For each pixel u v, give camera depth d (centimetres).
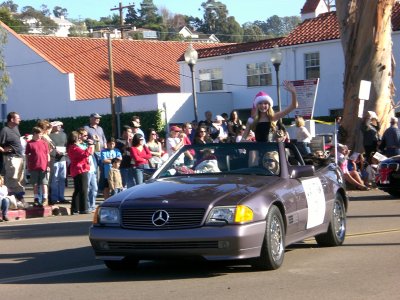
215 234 820
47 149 1708
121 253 852
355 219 1441
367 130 2194
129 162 1741
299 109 2275
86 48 4778
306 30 4044
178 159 1008
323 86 3891
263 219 854
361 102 2202
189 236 820
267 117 1143
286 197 919
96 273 923
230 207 833
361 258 980
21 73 4575
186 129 2023
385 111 2341
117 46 4909
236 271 891
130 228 847
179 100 4000
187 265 951
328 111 3884
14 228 1461
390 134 2133
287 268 905
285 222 912
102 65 4675
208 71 4388
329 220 1062
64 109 4372
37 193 1702
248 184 902
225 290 783
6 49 4616
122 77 4619
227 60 4281
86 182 1695
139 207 849
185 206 834
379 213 1538
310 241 1142
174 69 4897
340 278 840
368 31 2291
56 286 843
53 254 1101
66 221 1556
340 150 2109
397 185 1847
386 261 952
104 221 869
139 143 1738
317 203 1012
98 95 4403
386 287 788
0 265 1010
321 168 1105
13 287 845
